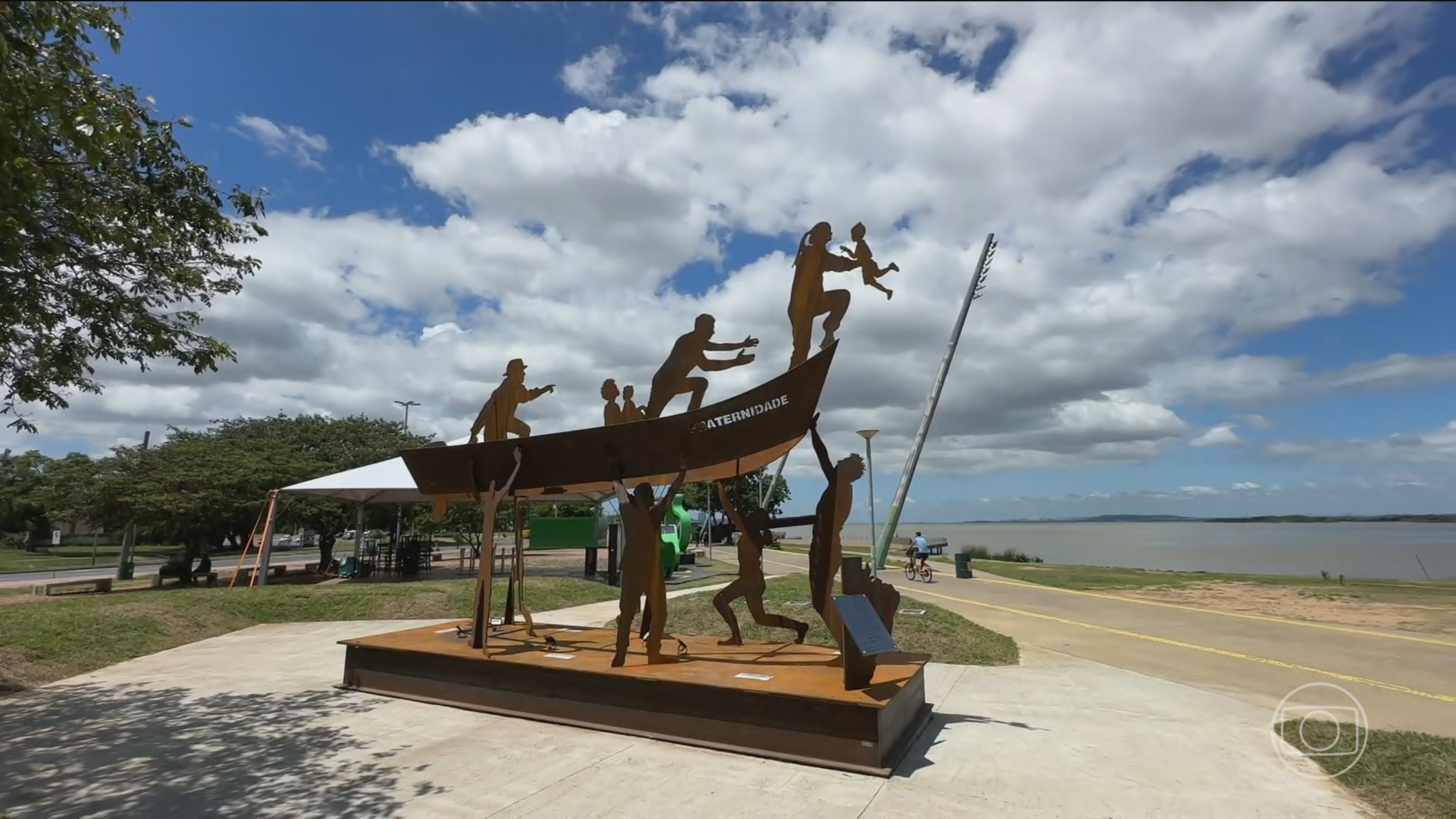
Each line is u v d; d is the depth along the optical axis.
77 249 7.61
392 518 30.62
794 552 46.09
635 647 8.70
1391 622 14.47
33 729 7.21
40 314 7.37
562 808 5.17
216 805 5.28
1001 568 31.14
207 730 7.17
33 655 10.20
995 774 5.89
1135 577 26.19
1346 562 49.38
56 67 6.88
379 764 6.12
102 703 8.25
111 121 6.54
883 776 5.77
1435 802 5.15
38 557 46.75
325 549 29.19
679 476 7.84
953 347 19.69
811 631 12.94
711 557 37.44
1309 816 5.11
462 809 5.17
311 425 34.62
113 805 5.27
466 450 9.14
